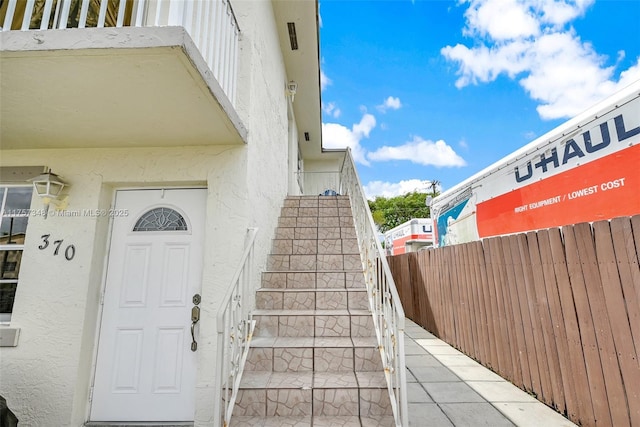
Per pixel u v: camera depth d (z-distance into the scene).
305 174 11.09
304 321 3.12
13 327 2.75
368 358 2.76
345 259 4.12
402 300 7.08
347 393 2.40
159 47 1.76
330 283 3.78
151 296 2.96
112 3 2.91
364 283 3.76
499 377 3.37
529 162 3.44
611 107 2.49
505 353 3.31
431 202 6.34
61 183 2.94
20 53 1.76
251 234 2.99
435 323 5.16
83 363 2.74
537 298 2.86
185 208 3.15
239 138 2.95
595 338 2.28
